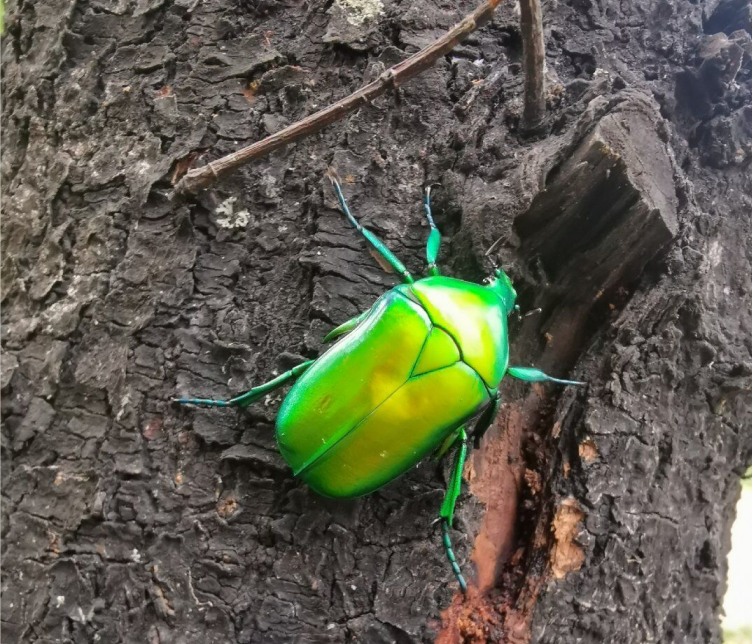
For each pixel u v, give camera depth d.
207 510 0.06
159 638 0.06
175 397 0.06
